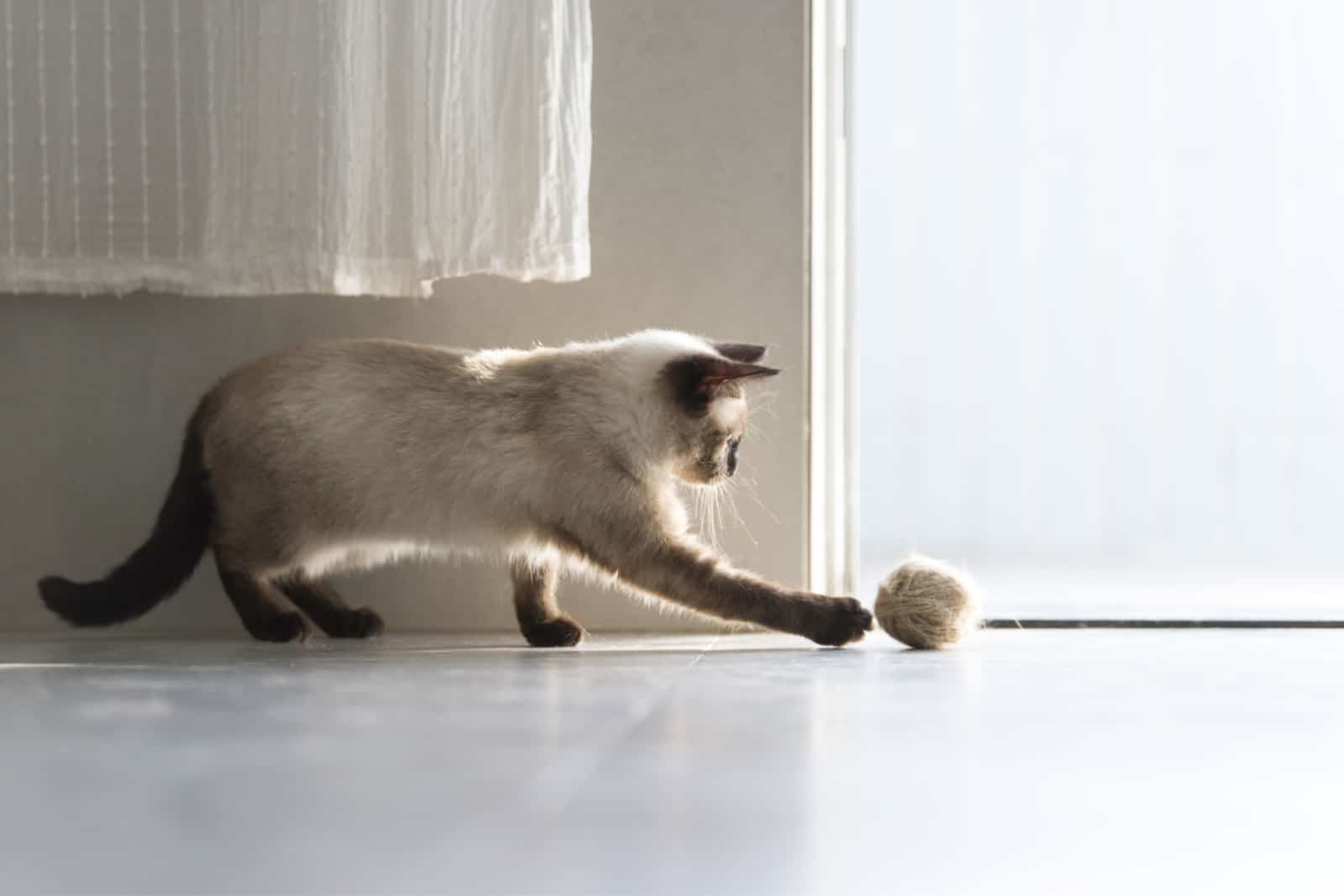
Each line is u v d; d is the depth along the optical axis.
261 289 2.78
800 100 2.89
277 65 2.75
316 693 1.77
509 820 1.03
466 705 1.66
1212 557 7.62
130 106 2.80
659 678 1.98
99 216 2.81
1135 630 2.92
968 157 7.59
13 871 0.88
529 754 1.31
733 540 2.91
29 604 2.97
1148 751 1.36
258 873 0.87
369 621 2.76
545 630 2.60
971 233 7.60
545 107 2.70
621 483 2.46
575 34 2.72
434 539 2.55
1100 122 7.65
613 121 2.92
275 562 2.59
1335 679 2.00
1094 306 7.68
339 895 0.83
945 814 1.08
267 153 2.76
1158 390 7.70
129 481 2.97
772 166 2.90
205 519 2.65
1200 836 1.01
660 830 1.01
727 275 2.91
